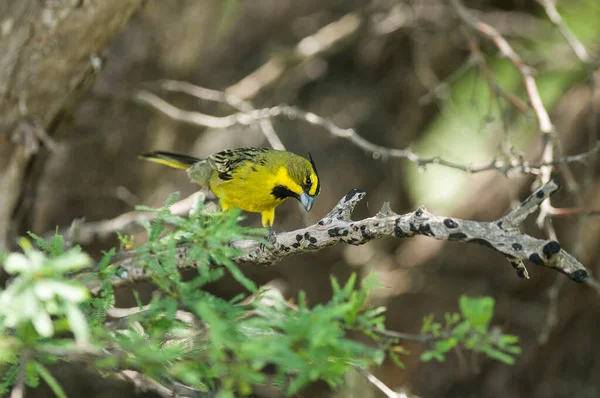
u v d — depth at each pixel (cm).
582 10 1455
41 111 951
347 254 1515
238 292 1560
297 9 1633
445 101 1378
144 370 477
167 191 1562
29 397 1323
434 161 906
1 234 982
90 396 1330
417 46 1459
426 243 1455
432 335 589
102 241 1266
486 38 1418
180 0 1178
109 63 1196
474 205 1400
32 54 904
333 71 1647
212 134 1702
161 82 1209
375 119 1605
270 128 1105
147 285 1428
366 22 1420
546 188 490
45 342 481
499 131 1352
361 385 1179
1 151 954
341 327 559
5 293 423
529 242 488
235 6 1291
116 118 1230
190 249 557
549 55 1428
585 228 1266
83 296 433
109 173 1274
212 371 471
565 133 1308
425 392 1374
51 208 1259
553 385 1345
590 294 1312
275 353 432
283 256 636
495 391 1360
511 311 1347
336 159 1625
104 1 895
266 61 1614
